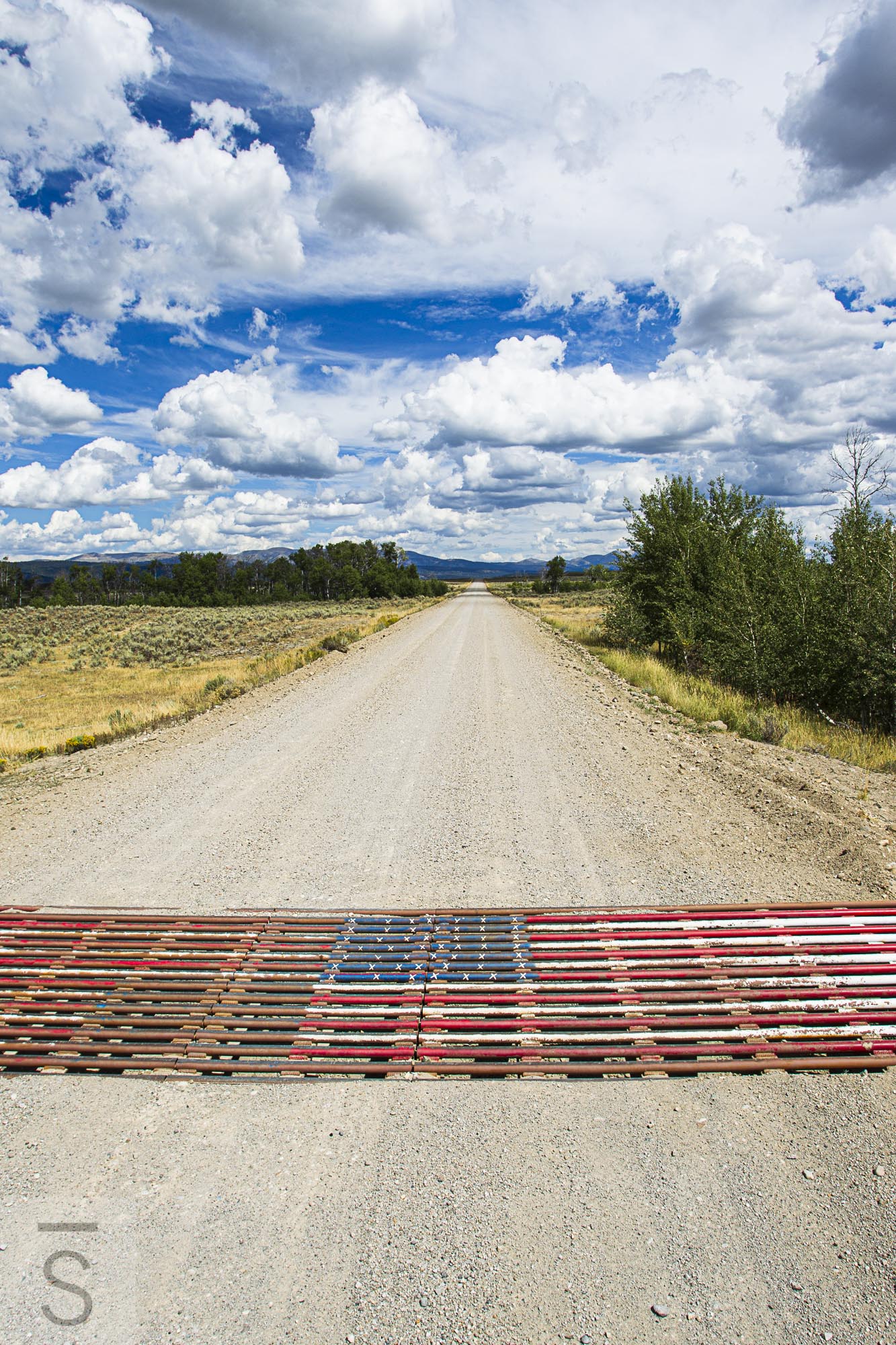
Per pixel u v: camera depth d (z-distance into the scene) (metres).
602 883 5.77
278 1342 2.28
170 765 10.15
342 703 14.44
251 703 15.25
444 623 39.03
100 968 4.66
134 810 8.01
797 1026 3.93
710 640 17.80
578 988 4.27
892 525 11.85
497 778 8.84
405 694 15.32
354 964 4.62
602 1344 2.26
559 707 13.55
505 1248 2.62
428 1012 4.10
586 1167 3.00
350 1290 2.46
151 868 6.34
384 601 99.56
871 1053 3.71
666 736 10.98
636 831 6.91
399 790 8.45
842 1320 2.34
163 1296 2.44
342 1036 3.87
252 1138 3.21
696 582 20.05
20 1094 3.54
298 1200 2.85
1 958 4.76
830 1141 3.12
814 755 10.36
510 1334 2.30
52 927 5.26
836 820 6.93
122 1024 4.05
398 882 5.88
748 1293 2.44
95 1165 3.05
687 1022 3.90
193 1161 3.07
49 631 47.66
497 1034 3.85
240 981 4.46
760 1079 3.56
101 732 13.12
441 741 10.92
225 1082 3.59
